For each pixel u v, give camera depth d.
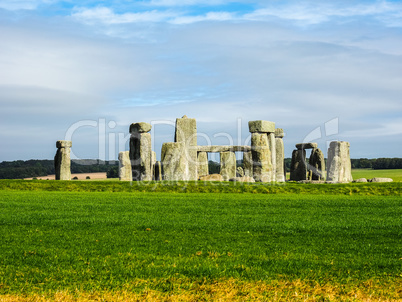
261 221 21.38
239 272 13.05
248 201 30.42
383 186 39.16
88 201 30.00
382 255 14.91
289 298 11.21
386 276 12.77
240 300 11.11
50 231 18.72
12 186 40.84
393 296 11.39
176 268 13.27
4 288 11.66
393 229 19.39
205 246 16.12
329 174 49.50
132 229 19.30
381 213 24.67
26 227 19.66
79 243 16.36
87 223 20.66
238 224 20.42
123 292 11.41
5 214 23.33
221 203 29.14
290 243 16.73
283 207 27.30
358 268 13.45
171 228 19.50
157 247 15.88
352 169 111.12
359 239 17.45
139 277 12.59
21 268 13.23
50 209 25.67
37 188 40.62
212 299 11.12
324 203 29.45
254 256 14.66
